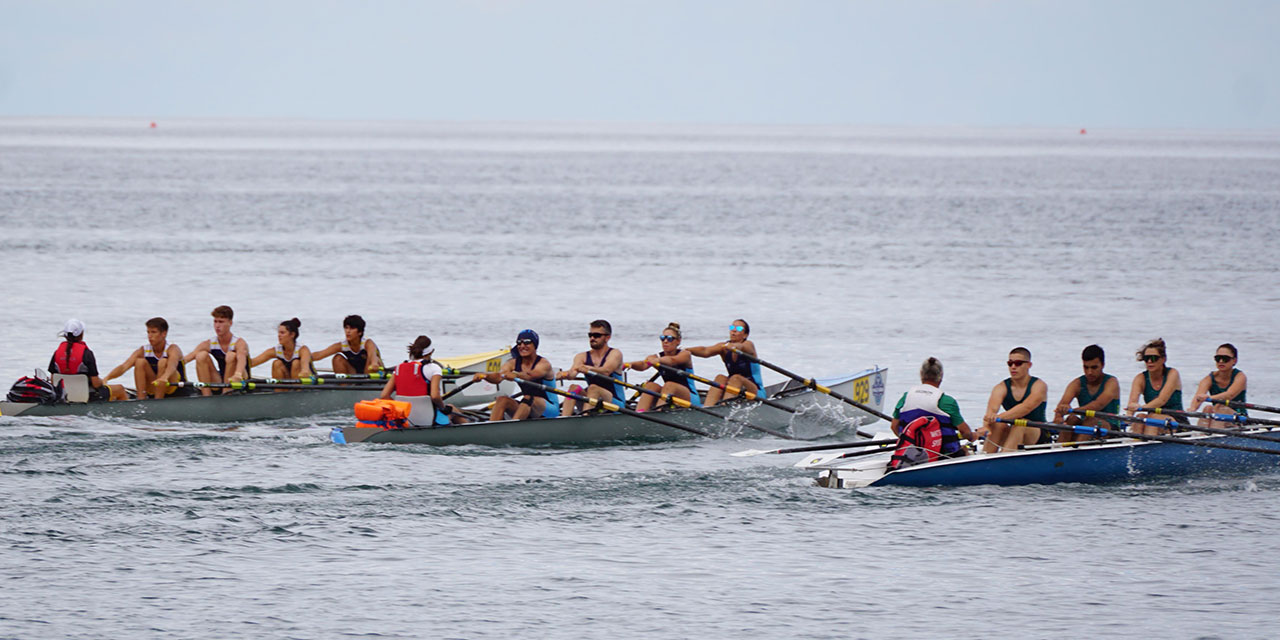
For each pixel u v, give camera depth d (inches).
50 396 2829.7
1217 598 1690.5
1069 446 2324.1
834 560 1845.5
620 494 2222.0
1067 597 1694.1
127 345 3882.9
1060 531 1993.1
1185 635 1567.4
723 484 2303.2
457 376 2770.7
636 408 2903.5
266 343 4035.4
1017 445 2340.1
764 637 1561.3
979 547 1910.7
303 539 1924.2
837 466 2391.7
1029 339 4156.0
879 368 3169.3
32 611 1609.3
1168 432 2469.2
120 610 1619.1
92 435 2632.9
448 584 1733.5
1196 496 2230.6
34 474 2276.1
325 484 2256.4
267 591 1696.6
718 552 1882.4
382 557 1846.7
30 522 1975.9
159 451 2492.6
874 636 1563.7
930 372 2324.1
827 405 3021.7
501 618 1614.2
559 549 1891.0
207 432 2721.5
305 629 1571.1
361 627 1579.7
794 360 3809.1
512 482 2306.8
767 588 1726.1
